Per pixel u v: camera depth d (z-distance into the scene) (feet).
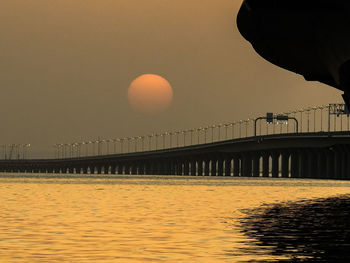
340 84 381.60
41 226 269.44
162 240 222.07
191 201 451.94
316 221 290.35
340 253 188.85
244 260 178.29
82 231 250.78
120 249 201.16
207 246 206.18
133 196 525.34
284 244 209.67
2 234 239.91
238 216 319.27
